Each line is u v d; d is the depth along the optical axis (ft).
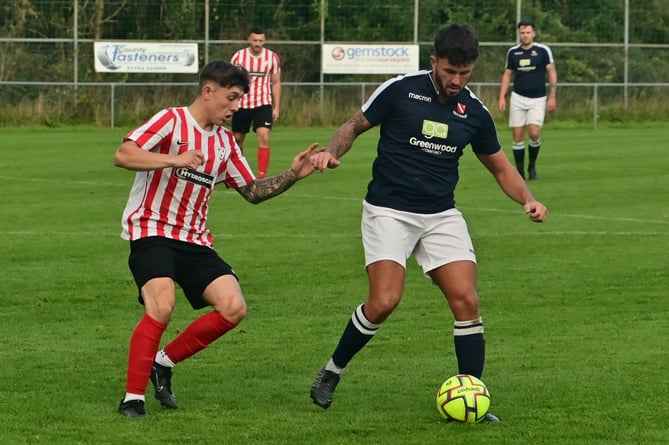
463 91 30.94
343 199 76.64
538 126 89.81
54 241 58.85
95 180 87.56
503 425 29.09
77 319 42.09
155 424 29.14
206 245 30.96
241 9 162.30
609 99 166.91
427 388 32.99
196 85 157.58
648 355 36.58
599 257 54.54
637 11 169.99
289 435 28.19
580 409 30.58
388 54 163.12
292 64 161.38
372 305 29.99
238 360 36.29
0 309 43.57
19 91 154.81
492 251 56.29
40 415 29.86
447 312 43.37
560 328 40.52
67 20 157.48
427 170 30.45
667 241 59.26
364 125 30.78
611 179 89.51
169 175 30.25
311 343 38.52
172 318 42.45
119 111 155.84
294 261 53.57
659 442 27.66
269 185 31.09
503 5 167.22
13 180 87.30
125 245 57.93
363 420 29.60
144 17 160.76
